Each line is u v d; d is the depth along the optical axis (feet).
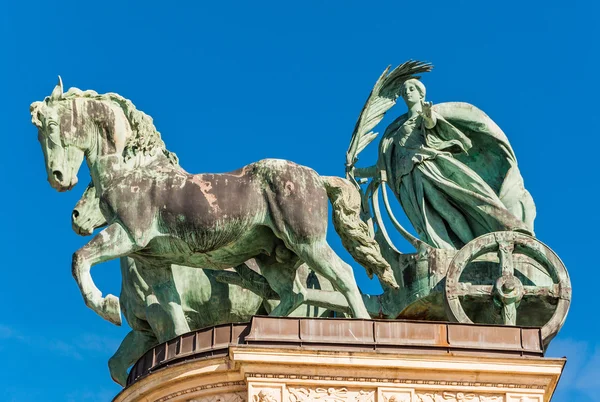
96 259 99.76
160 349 98.94
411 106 111.75
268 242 102.63
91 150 103.65
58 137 103.19
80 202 107.34
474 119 108.99
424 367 94.79
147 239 100.68
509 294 101.09
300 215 100.68
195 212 100.63
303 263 104.88
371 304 106.42
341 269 101.09
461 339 96.78
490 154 109.91
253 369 94.17
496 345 96.78
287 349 94.27
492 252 103.50
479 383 95.45
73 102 103.91
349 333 96.22
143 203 100.99
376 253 103.04
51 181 103.50
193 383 95.81
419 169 108.68
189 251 101.55
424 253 106.01
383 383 94.73
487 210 105.70
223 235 100.94
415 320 99.45
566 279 101.71
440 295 103.09
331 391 94.32
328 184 102.78
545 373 95.61
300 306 107.45
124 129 103.96
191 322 107.86
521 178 108.58
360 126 112.37
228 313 107.55
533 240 102.73
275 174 101.45
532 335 97.40
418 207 108.68
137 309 106.93
